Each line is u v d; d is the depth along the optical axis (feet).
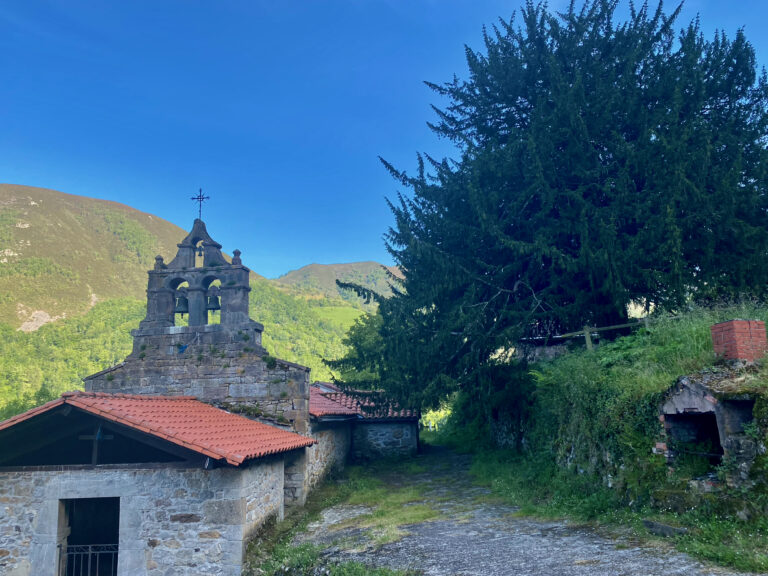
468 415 72.28
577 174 40.19
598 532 22.50
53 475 30.09
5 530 29.66
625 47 44.50
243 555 29.04
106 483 29.91
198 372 44.45
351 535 29.71
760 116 41.78
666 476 22.26
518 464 40.32
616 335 40.04
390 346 42.50
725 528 18.38
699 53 41.50
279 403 43.01
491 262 44.78
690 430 23.12
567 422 31.65
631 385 25.45
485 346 40.83
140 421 29.53
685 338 27.02
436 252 41.86
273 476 35.83
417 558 22.89
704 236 36.50
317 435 47.24
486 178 44.27
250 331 44.55
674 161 36.14
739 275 36.06
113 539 36.19
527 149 41.65
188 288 46.11
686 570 16.46
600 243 37.88
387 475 51.34
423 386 42.09
